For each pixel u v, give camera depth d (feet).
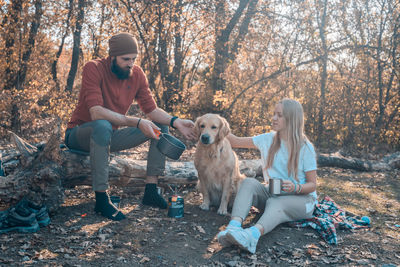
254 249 8.02
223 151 11.41
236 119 33.30
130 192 12.96
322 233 9.23
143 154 23.22
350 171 20.56
